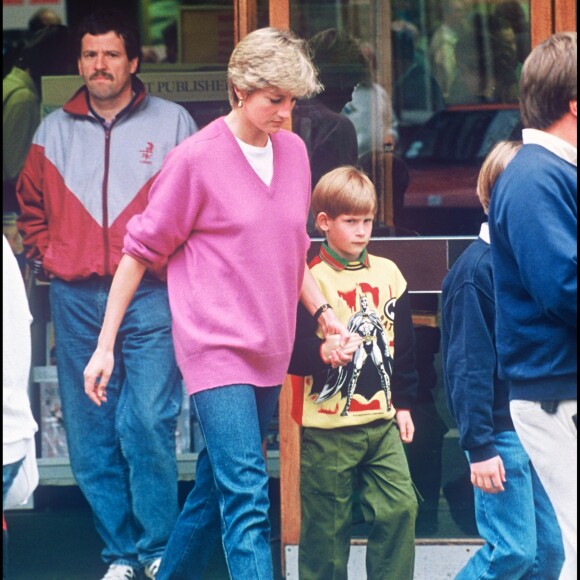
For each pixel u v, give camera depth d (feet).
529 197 20.17
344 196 25.04
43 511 34.47
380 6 29.07
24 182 29.22
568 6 28.45
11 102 32.19
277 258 23.21
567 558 21.16
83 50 28.71
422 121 29.43
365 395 25.04
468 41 29.35
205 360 23.06
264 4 28.63
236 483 22.90
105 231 28.81
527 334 20.68
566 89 20.56
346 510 25.32
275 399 23.97
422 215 29.60
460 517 28.96
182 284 23.48
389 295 25.55
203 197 23.04
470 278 23.93
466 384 23.97
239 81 22.77
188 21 32.63
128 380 28.66
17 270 20.95
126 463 29.35
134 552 29.12
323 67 29.12
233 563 22.70
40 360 32.83
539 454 20.98
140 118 28.89
